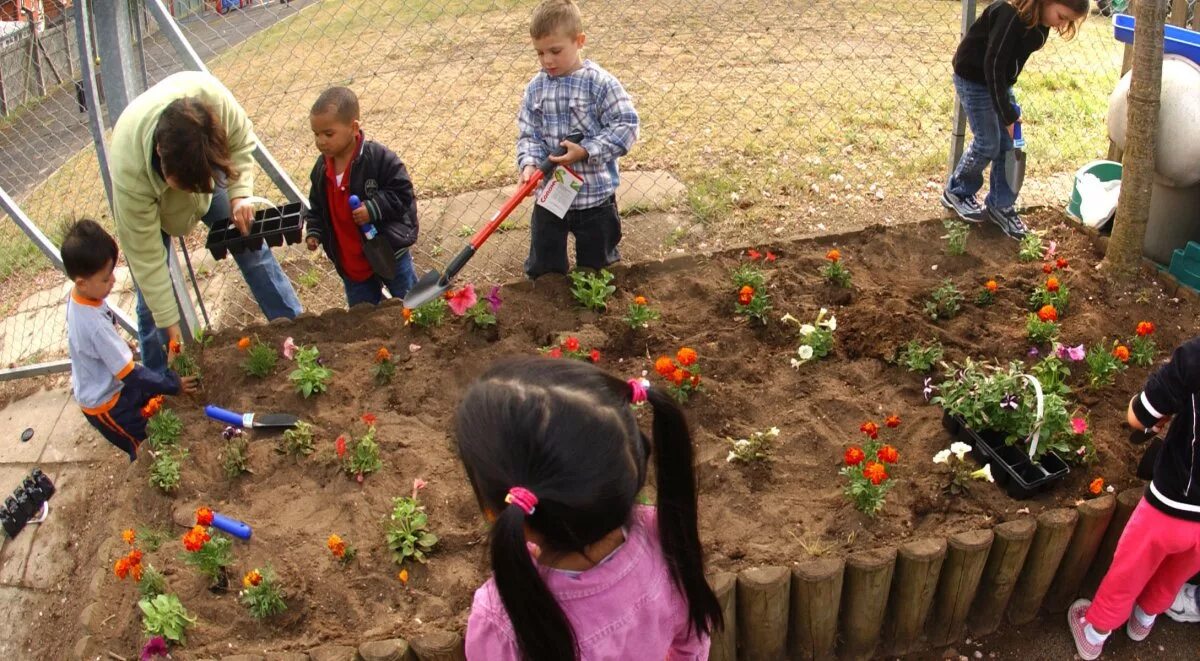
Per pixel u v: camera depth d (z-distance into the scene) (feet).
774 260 14.65
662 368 11.44
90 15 13.52
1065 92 23.82
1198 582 9.89
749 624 9.20
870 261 14.70
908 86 24.57
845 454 10.43
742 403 11.78
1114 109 13.91
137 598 9.59
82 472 13.58
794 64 27.37
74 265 10.91
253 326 13.65
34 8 24.13
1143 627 9.62
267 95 27.07
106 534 12.25
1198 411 8.04
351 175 12.77
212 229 13.30
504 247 17.30
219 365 12.93
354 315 13.79
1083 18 12.92
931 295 13.61
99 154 12.99
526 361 5.01
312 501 10.88
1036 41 13.16
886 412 11.59
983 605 9.89
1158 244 14.52
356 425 11.85
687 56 28.84
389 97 26.81
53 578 12.02
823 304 13.75
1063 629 10.09
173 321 12.51
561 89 12.72
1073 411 11.24
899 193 18.43
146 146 11.23
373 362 12.98
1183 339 12.66
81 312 11.30
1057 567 9.88
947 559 9.34
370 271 13.96
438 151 21.76
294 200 15.42
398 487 10.92
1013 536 9.29
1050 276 13.74
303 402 12.35
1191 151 12.71
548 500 4.57
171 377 12.35
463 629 8.84
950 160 16.12
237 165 13.15
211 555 9.50
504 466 4.58
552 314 13.67
